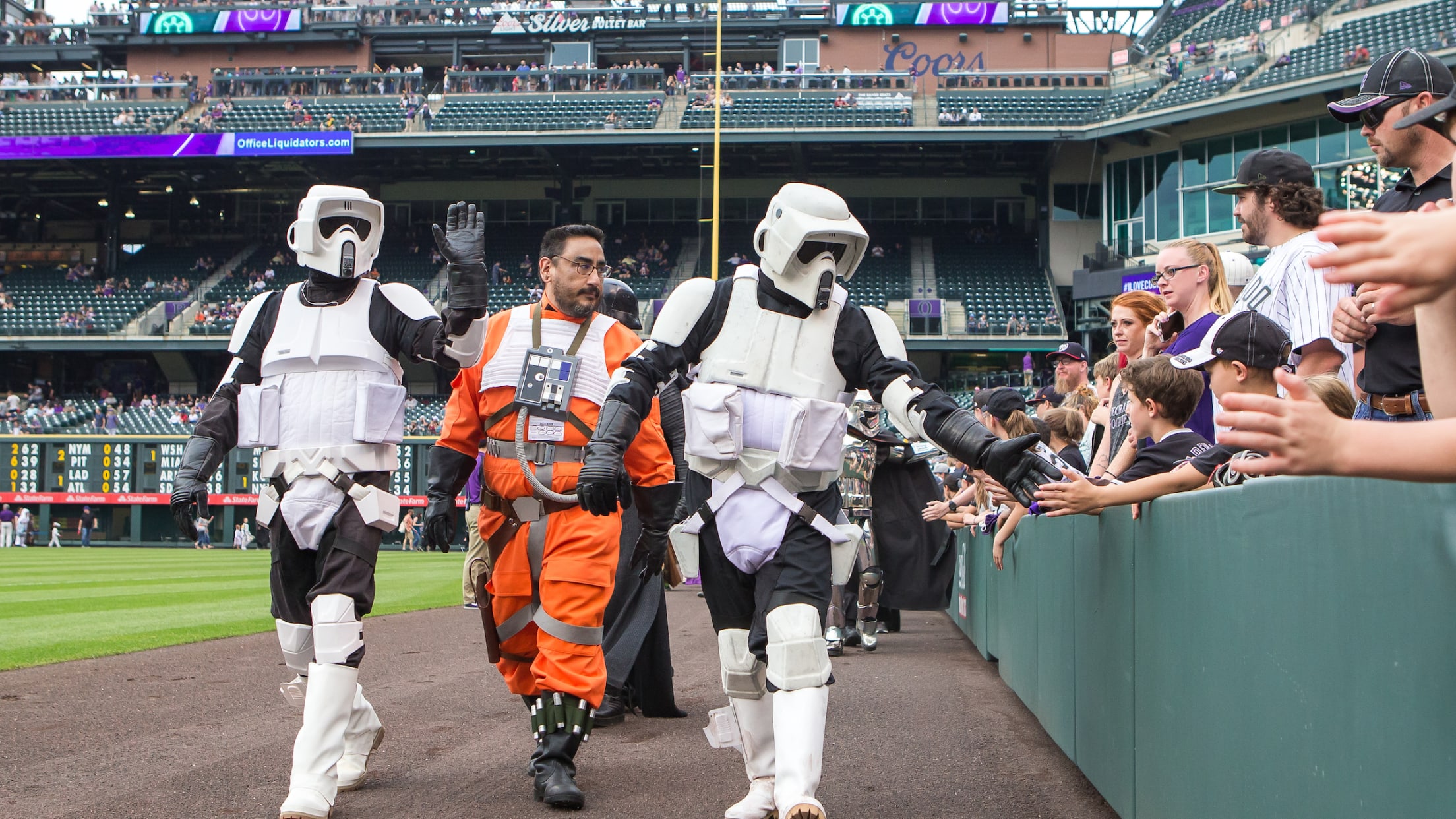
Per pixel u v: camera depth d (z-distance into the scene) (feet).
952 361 116.88
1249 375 10.20
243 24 134.31
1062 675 13.82
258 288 127.65
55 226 143.23
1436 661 4.60
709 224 131.23
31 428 114.21
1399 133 10.41
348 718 11.39
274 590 12.41
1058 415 18.79
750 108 119.55
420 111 124.16
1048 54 124.06
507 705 18.37
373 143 118.52
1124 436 16.34
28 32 137.39
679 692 20.11
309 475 11.63
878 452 23.48
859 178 128.47
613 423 10.39
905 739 15.51
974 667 23.24
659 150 121.80
